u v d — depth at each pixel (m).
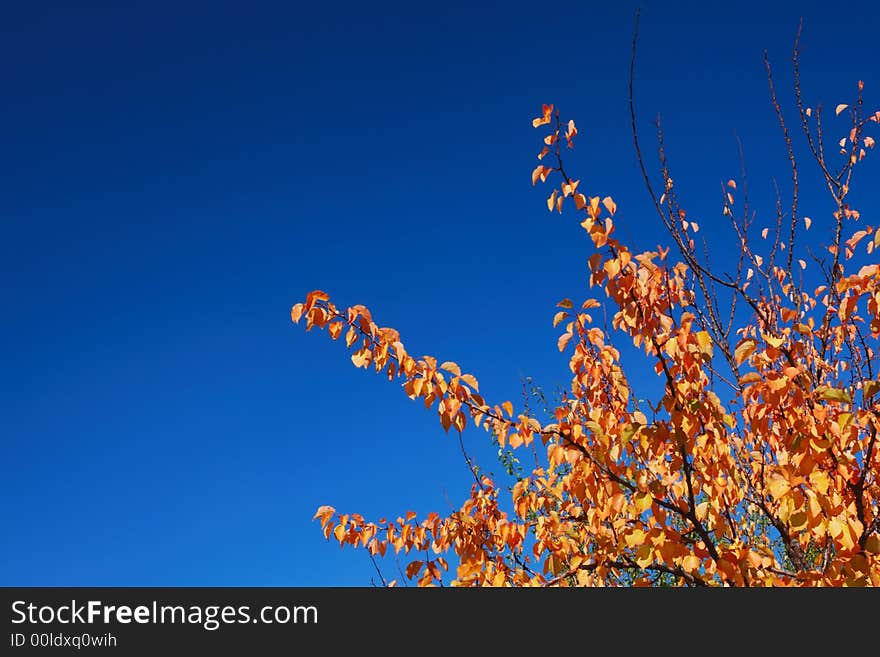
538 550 3.97
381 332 3.50
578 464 3.37
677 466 3.45
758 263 4.62
